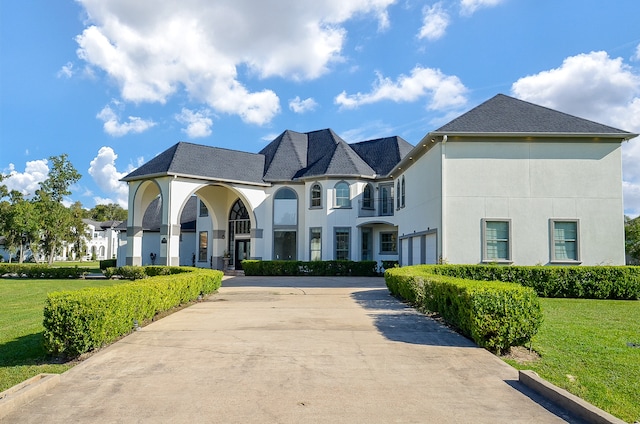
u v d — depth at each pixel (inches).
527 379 204.8
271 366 234.7
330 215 1067.9
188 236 1438.2
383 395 191.2
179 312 424.5
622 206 645.3
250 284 767.7
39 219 1350.9
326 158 1131.3
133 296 324.5
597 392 196.4
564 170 650.2
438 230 657.0
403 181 914.7
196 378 215.2
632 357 253.0
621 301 526.9
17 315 450.0
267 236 1137.4
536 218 645.3
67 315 255.3
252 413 171.0
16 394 182.5
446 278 396.5
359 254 1066.7
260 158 1213.1
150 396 190.7
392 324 355.3
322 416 167.9
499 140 653.3
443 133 643.5
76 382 210.7
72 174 1354.6
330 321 369.7
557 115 684.1
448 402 183.3
